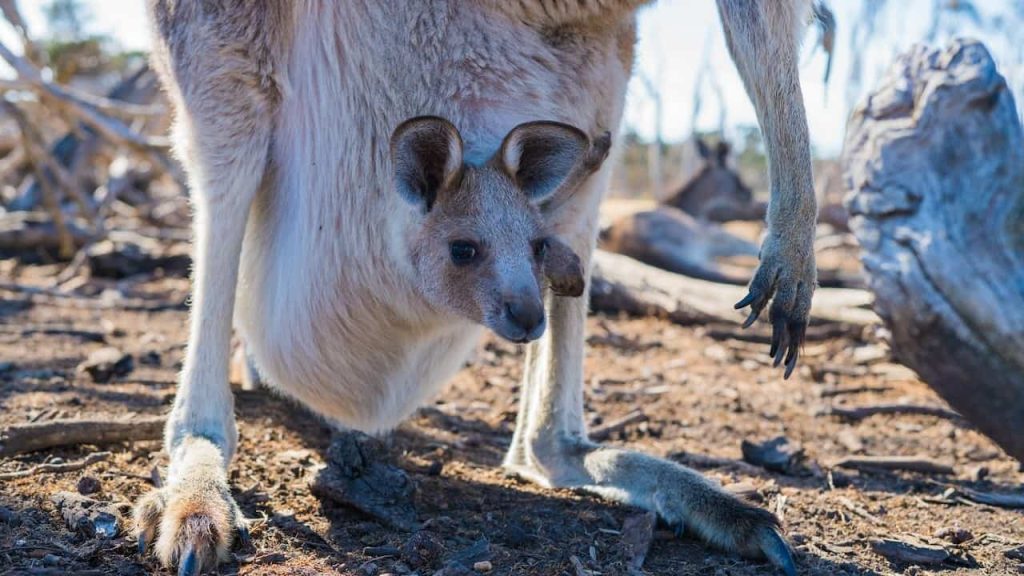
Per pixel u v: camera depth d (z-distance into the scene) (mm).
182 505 701
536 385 940
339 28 794
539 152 751
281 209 859
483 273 740
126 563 677
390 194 789
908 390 1382
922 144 768
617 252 2574
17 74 2037
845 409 1241
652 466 837
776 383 1427
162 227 2732
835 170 4270
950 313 748
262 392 1152
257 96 818
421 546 707
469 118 788
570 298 897
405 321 823
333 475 816
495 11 771
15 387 1130
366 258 807
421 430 1093
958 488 962
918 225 762
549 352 914
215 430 807
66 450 897
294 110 829
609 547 753
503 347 1555
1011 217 747
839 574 738
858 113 807
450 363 881
